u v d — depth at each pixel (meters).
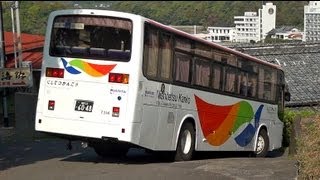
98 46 11.20
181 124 12.62
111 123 10.95
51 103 11.48
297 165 10.44
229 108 15.14
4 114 25.00
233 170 10.53
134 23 10.94
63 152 15.57
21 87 25.67
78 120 11.22
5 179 9.87
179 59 12.34
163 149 11.94
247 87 16.36
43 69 11.62
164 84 11.75
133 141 10.90
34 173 10.56
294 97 30.66
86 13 11.35
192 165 11.31
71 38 11.46
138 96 10.88
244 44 32.50
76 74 11.31
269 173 10.16
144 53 11.02
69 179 9.67
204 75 13.56
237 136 15.94
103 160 13.10
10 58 31.77
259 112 17.58
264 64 17.80
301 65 33.66
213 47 14.00
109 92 11.01
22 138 20.44
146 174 10.06
